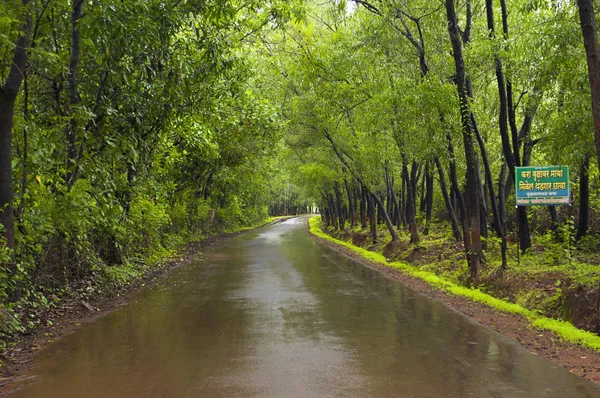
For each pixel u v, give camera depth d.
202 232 36.28
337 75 17.72
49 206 9.10
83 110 9.68
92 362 5.93
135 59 10.76
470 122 12.68
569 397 4.64
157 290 11.93
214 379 5.21
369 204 27.28
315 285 12.46
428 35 14.90
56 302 9.45
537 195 11.02
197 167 28.72
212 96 14.21
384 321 8.12
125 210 14.46
